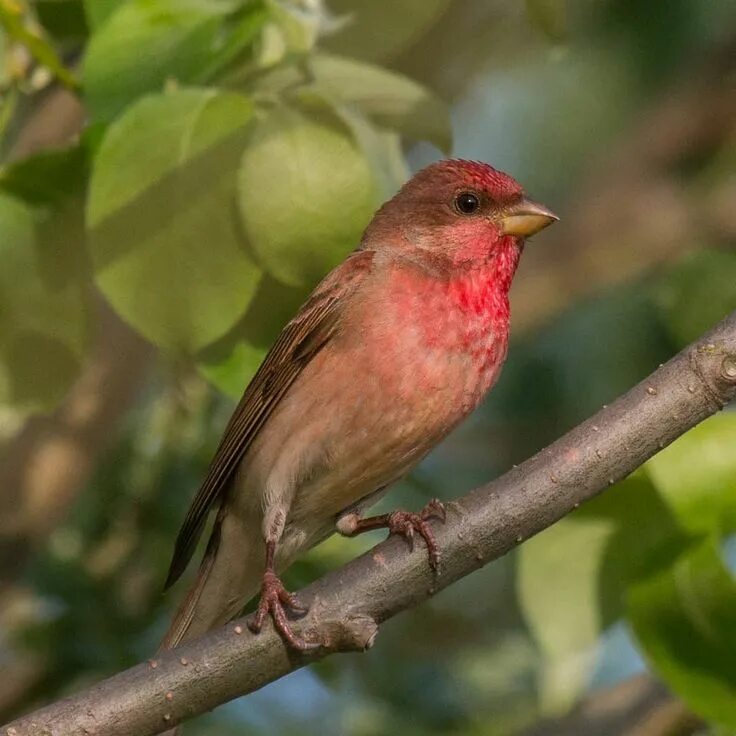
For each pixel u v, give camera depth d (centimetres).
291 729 1352
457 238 1105
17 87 1040
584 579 966
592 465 894
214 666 873
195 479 1291
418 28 991
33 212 969
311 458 1072
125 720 855
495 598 1452
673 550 939
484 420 1557
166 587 1105
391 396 1058
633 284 1614
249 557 1112
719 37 1677
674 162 1700
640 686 1252
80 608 1237
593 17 1550
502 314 1107
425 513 926
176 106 897
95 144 948
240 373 965
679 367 893
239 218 900
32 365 986
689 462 935
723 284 1483
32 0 1067
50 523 1289
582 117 1669
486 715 1350
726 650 929
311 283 936
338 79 960
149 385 1352
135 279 898
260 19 940
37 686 1223
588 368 1541
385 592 900
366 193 903
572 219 1659
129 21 943
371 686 1356
